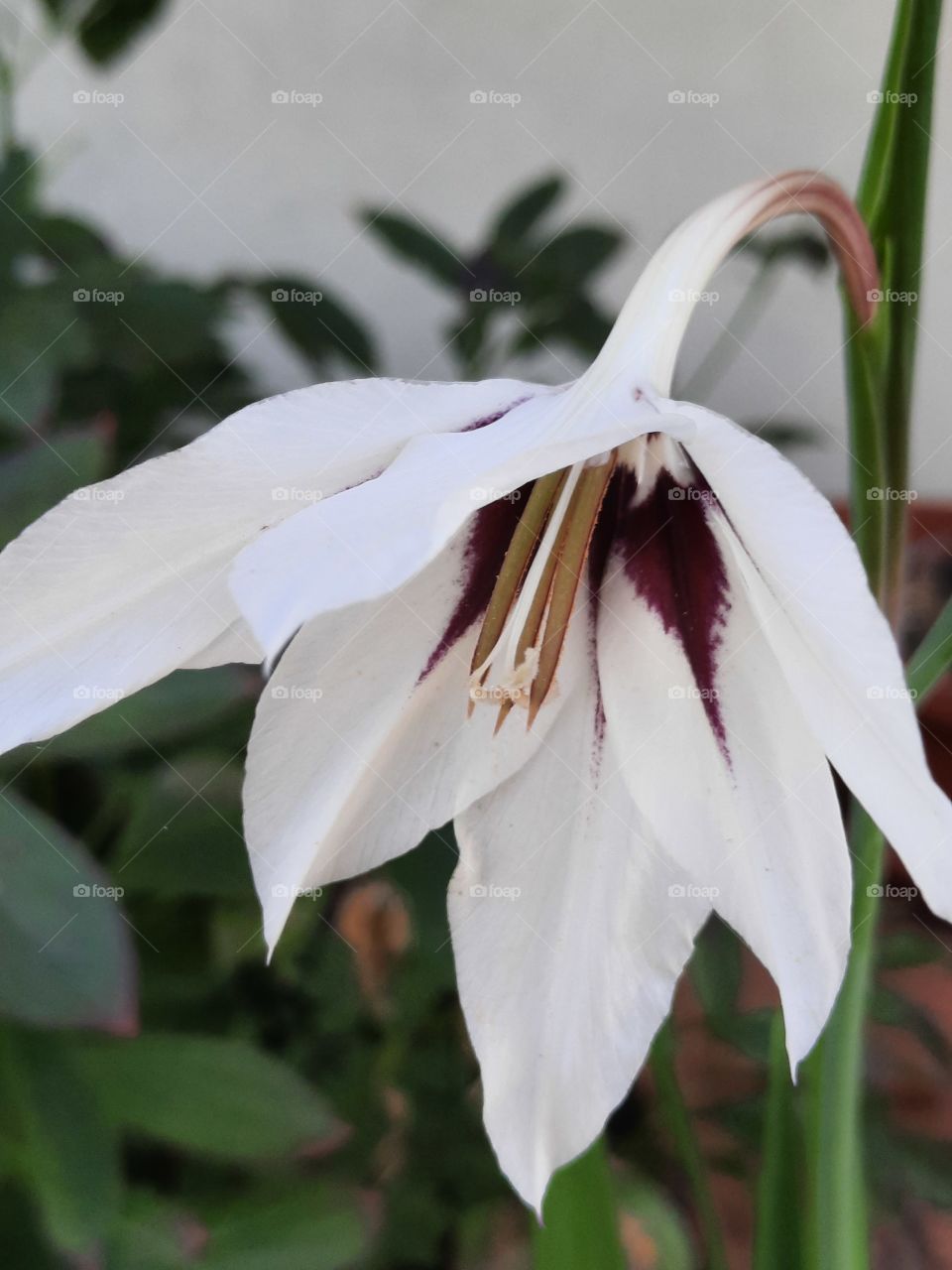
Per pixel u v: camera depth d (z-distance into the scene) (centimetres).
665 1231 22
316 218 34
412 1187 23
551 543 14
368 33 33
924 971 33
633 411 12
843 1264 16
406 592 14
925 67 14
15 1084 18
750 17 32
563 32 32
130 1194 20
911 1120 27
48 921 17
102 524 12
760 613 13
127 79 33
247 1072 19
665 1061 17
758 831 13
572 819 14
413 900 20
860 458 15
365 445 13
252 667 21
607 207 34
